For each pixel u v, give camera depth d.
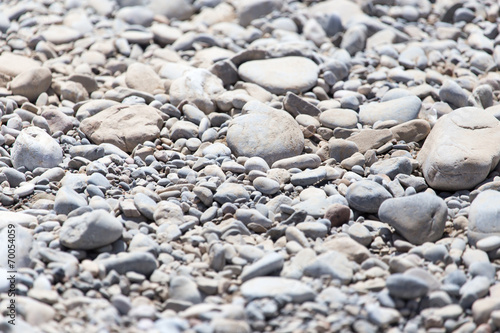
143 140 4.35
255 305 2.63
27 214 3.36
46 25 6.42
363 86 5.13
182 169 3.92
